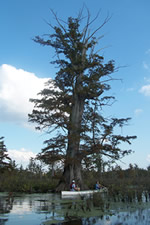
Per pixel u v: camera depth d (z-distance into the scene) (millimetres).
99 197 9672
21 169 36531
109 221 6266
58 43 26516
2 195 15023
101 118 24703
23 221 6223
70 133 22625
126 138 23203
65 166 22422
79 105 25125
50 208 8914
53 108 22234
